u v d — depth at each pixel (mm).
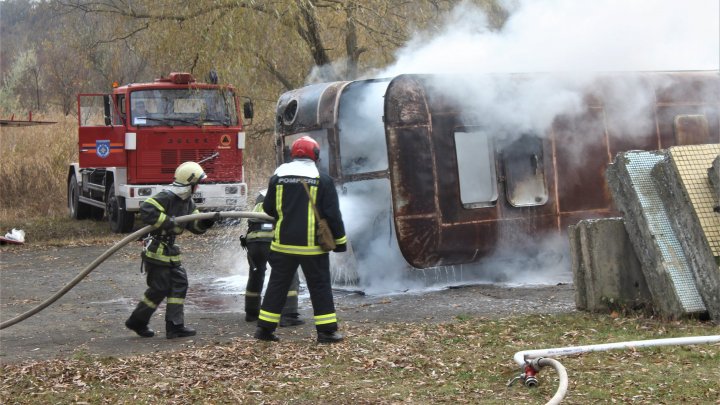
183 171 7359
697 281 7262
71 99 31172
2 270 12562
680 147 7582
